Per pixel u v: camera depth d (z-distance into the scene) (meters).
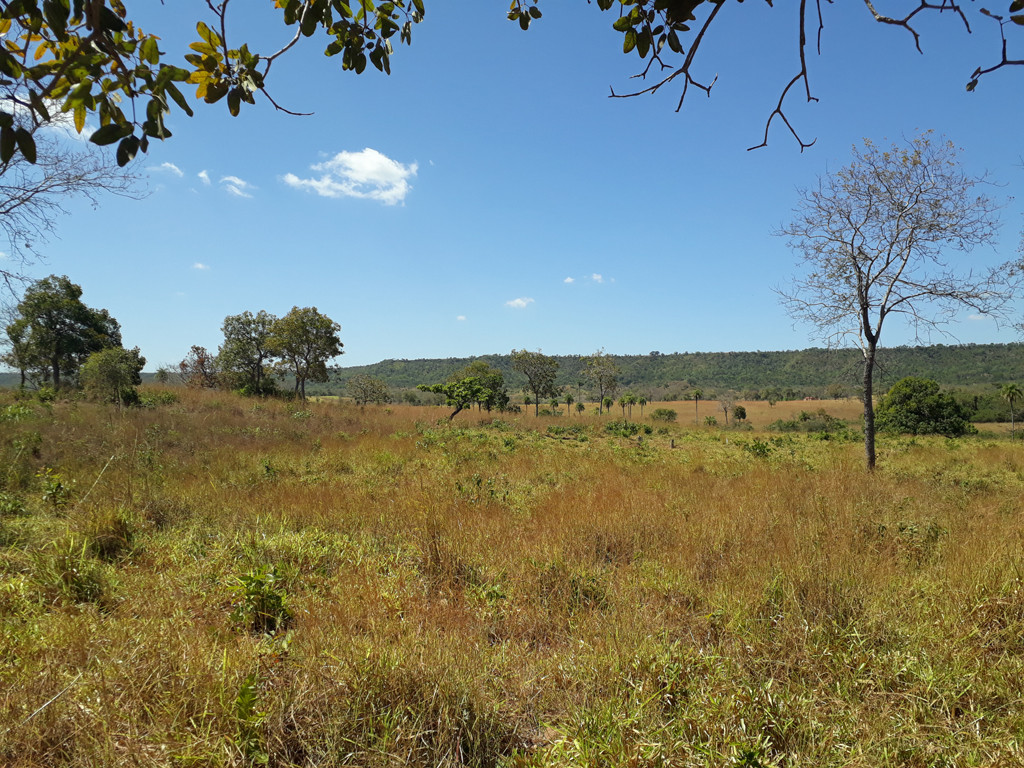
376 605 4.43
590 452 17.19
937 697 3.27
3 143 1.54
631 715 3.02
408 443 16.06
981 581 4.65
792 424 39.88
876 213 11.56
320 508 7.75
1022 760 2.62
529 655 3.97
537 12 2.68
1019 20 1.54
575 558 5.81
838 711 3.17
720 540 6.37
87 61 1.56
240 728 2.65
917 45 1.65
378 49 2.49
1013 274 10.38
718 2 1.86
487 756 2.89
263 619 4.21
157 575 5.04
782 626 4.08
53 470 9.16
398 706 2.95
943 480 11.72
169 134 1.67
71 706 2.72
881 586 4.81
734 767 2.55
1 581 4.55
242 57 1.95
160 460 10.93
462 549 5.94
